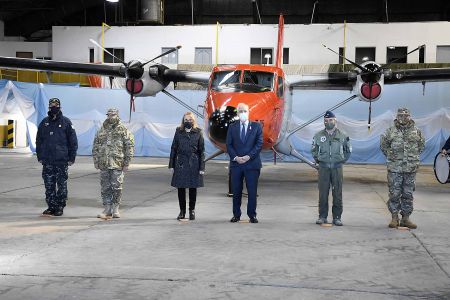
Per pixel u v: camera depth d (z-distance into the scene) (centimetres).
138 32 3147
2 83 2264
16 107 2356
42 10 3597
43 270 490
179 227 716
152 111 2352
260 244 612
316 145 746
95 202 952
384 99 2266
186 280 463
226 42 3084
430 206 956
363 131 2209
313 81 1402
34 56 3362
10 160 1984
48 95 2308
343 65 2783
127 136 775
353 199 1052
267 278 472
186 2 3616
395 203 730
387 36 2959
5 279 460
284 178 1497
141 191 1120
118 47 3173
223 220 778
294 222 769
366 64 1364
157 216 806
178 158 757
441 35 2922
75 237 641
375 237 662
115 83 2692
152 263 521
